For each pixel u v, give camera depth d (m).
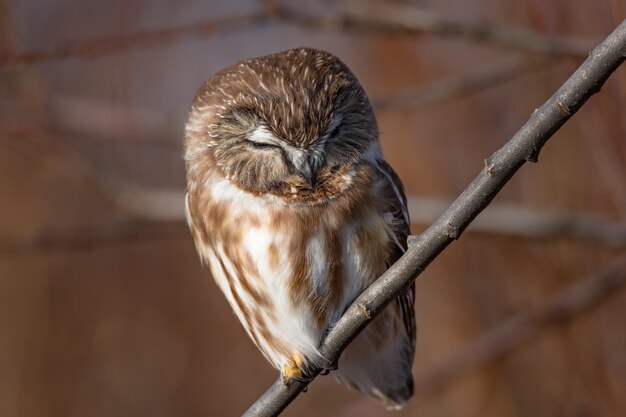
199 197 9.23
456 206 7.26
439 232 7.32
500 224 12.00
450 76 14.35
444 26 11.12
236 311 9.45
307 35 15.31
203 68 15.05
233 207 8.92
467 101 14.61
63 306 17.52
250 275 8.95
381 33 11.30
